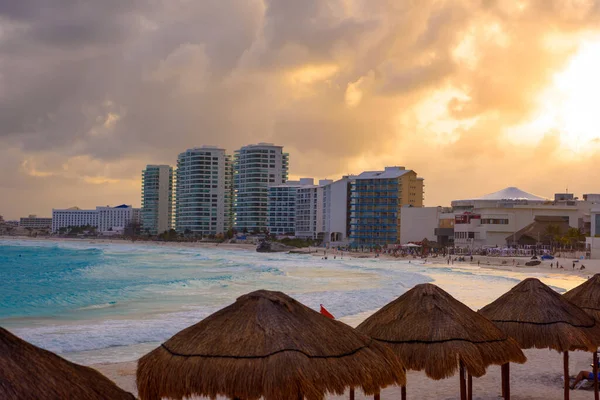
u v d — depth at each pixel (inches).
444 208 7066.9
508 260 5029.5
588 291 721.0
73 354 1069.8
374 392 389.1
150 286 2506.2
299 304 411.8
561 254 5319.9
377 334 501.7
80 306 1808.6
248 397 358.6
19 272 3366.1
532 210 6230.3
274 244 7716.5
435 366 471.5
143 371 386.0
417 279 3073.3
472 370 471.8
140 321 1424.7
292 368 359.6
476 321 508.4
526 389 765.3
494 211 6200.8
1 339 273.4
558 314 587.2
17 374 266.8
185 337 393.1
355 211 7534.5
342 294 1993.1
